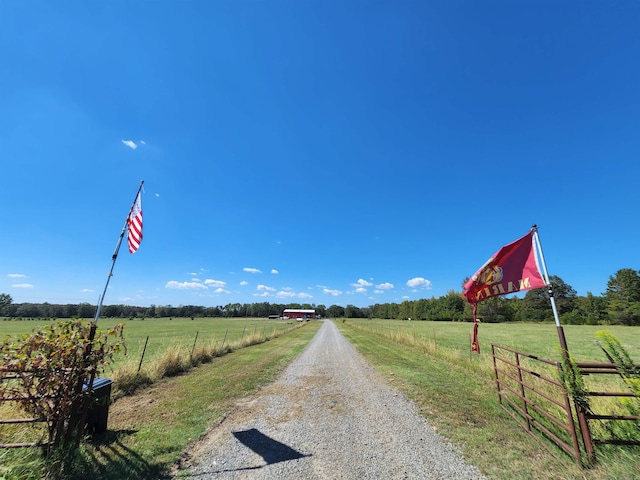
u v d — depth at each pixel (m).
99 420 4.96
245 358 13.73
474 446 4.49
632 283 53.56
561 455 4.10
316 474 3.76
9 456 3.52
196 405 6.66
